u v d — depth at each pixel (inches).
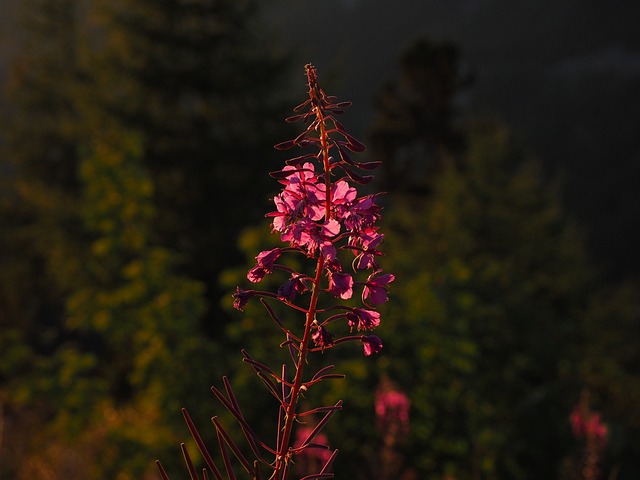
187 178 668.7
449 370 311.9
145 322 304.2
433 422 307.9
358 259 62.6
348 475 269.9
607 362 549.0
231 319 585.3
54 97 991.6
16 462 326.6
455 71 916.0
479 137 733.9
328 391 275.0
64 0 1005.2
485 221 665.0
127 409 360.5
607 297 773.9
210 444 291.9
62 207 764.0
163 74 692.1
